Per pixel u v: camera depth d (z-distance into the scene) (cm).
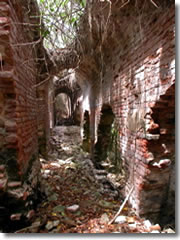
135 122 248
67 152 648
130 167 272
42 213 224
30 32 279
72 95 1238
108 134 488
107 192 321
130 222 218
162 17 175
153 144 216
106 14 262
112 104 366
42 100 505
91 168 468
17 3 192
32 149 264
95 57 425
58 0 252
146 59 212
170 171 225
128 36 263
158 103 195
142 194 229
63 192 303
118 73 322
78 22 302
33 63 307
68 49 402
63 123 1324
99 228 201
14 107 173
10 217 173
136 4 208
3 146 173
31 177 226
